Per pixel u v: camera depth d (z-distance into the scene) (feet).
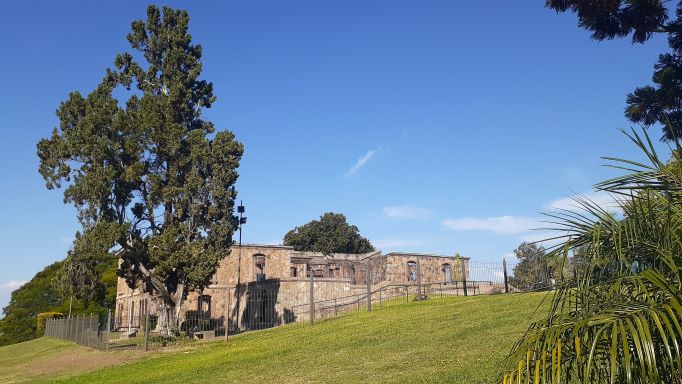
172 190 98.43
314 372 45.83
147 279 100.12
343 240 277.44
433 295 111.55
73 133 93.91
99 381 59.72
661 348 10.10
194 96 109.81
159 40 109.19
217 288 149.48
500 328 50.24
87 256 94.58
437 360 42.22
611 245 11.87
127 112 100.01
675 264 11.00
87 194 91.91
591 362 9.94
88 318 105.91
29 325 218.79
